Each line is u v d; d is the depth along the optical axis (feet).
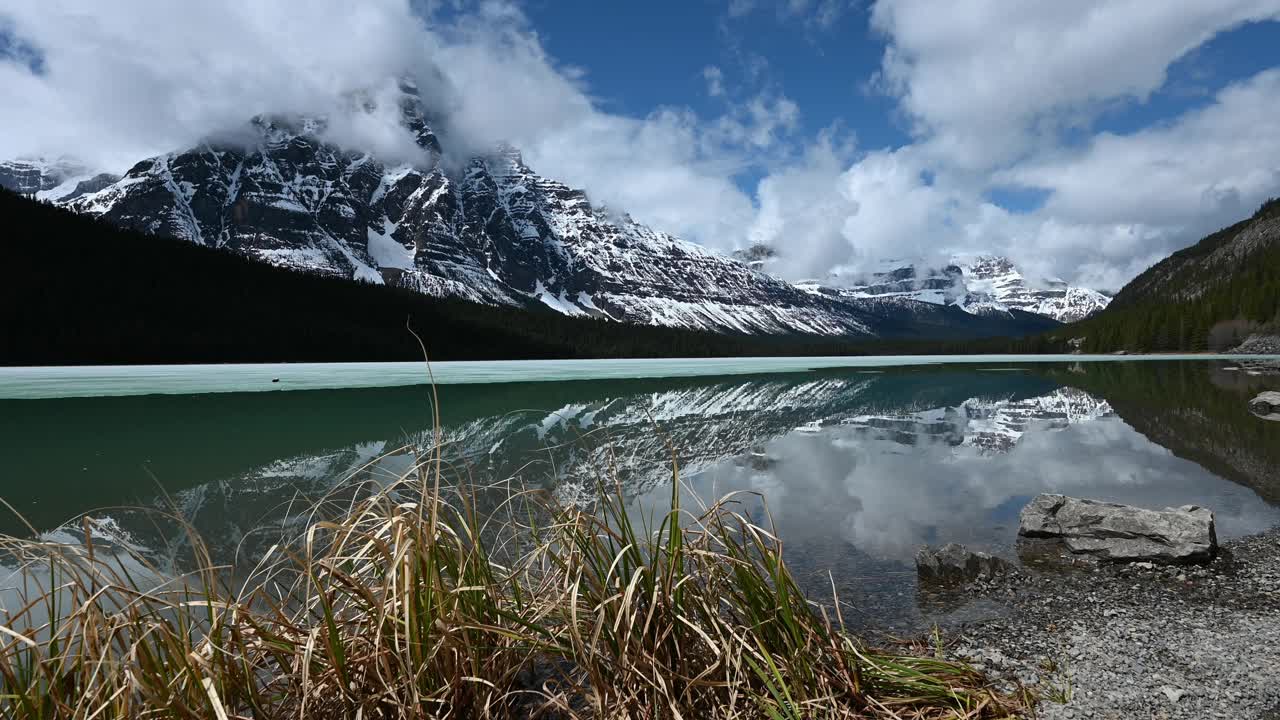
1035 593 11.35
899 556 13.16
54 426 33.14
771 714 6.15
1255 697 7.50
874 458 24.43
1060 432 32.35
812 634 7.27
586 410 42.27
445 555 6.84
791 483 19.72
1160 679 8.02
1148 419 37.70
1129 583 11.89
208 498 17.08
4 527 14.06
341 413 39.42
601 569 7.20
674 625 6.90
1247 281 245.45
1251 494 18.79
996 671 8.27
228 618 6.22
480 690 6.35
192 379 64.13
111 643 4.93
